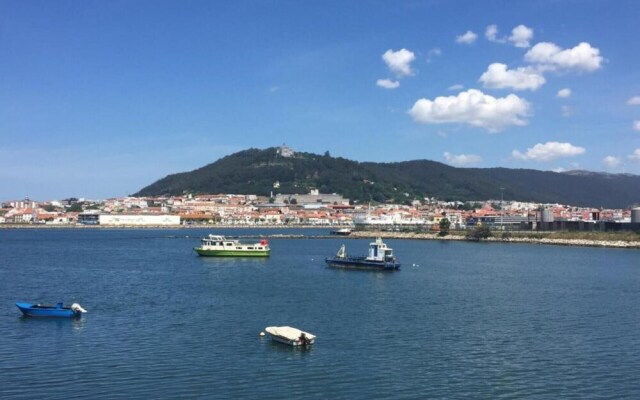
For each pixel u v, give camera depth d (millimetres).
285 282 112625
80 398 46000
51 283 109625
